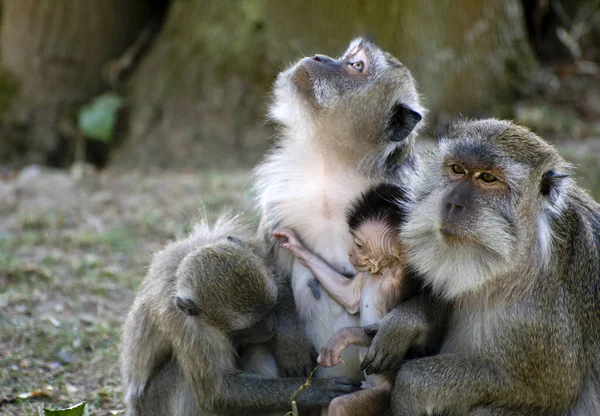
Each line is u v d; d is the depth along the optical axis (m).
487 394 9.31
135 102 24.23
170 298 10.44
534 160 9.16
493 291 9.28
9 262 16.30
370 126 10.85
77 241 17.64
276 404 10.05
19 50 24.38
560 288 9.38
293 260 10.76
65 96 24.53
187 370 10.27
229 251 10.40
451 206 9.12
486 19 23.95
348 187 10.71
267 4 23.00
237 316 10.05
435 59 22.91
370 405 9.70
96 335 13.96
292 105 11.05
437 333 9.84
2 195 20.41
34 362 13.12
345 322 10.39
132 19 25.25
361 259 10.01
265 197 11.11
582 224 9.77
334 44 22.58
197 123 23.33
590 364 9.70
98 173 22.47
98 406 11.98
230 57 23.33
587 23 28.86
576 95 26.34
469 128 9.55
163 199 19.72
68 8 24.45
